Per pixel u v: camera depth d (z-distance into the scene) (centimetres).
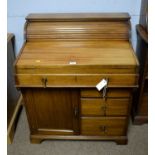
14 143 176
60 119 162
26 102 154
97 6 172
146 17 155
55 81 137
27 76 136
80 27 156
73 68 133
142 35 156
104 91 142
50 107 156
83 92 146
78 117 159
